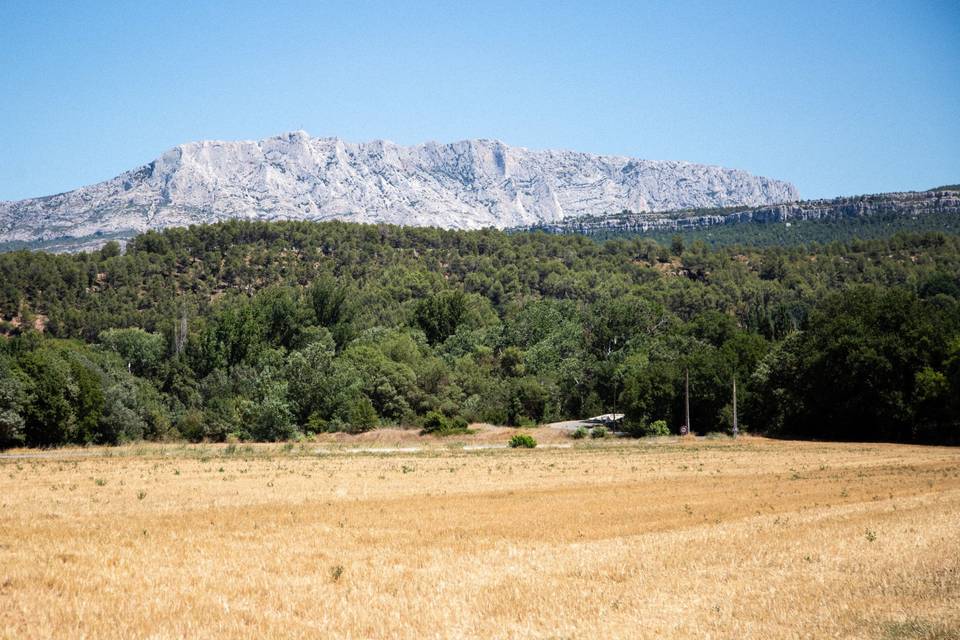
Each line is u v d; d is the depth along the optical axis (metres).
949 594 20.25
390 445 88.69
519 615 18.61
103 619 17.91
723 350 114.69
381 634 17.19
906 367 90.50
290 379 108.38
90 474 50.62
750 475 52.91
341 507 36.28
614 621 18.12
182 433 101.88
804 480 49.06
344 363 115.88
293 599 19.80
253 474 52.16
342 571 22.48
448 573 22.69
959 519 31.47
